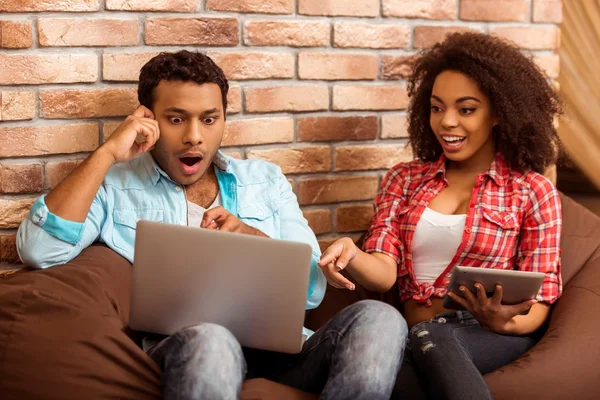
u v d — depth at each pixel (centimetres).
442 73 194
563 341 172
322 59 222
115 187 178
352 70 227
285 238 186
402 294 199
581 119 267
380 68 232
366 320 149
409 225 196
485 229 189
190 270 144
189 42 205
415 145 217
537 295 185
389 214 200
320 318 203
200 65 172
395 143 238
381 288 188
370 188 236
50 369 144
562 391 164
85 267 161
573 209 212
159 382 146
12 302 149
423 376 164
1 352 146
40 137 191
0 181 189
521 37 247
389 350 145
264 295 144
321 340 154
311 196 227
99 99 197
